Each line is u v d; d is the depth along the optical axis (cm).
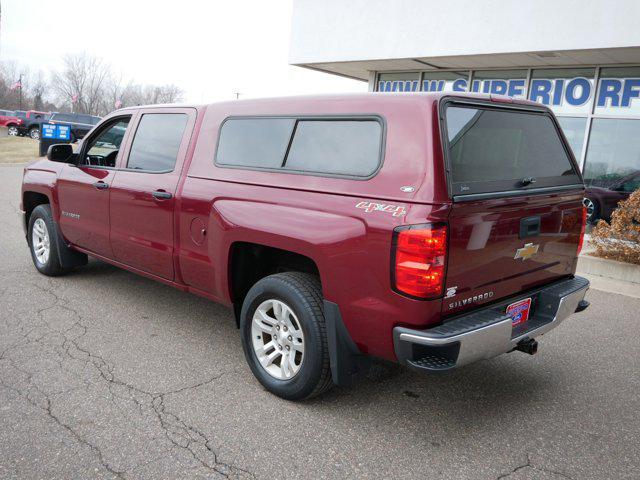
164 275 443
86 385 355
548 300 349
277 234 329
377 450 298
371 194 294
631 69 1028
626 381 402
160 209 426
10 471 265
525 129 346
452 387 380
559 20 947
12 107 9262
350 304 299
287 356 346
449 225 274
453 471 283
